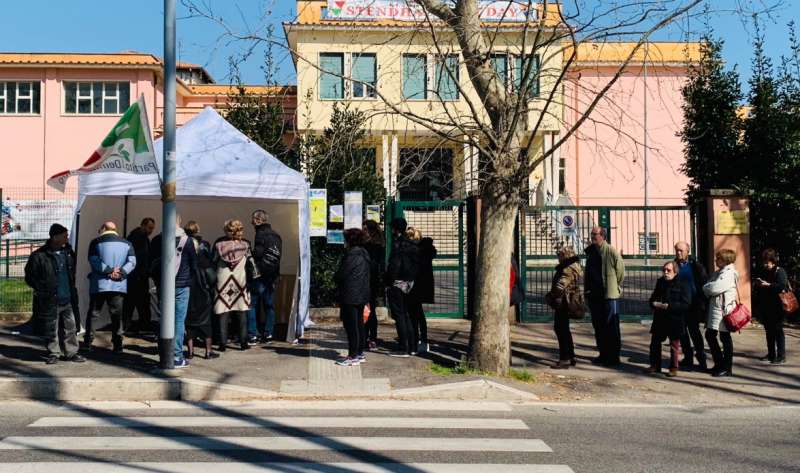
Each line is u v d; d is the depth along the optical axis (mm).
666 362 10875
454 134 9852
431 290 10773
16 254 15414
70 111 31109
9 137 30969
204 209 13969
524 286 13805
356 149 12273
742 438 7031
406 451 6336
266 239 11398
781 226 14000
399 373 9445
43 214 18859
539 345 11906
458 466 5891
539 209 13883
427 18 9156
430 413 7926
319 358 10273
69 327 9555
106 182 11234
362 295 9766
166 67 9148
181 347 9469
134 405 8195
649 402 8695
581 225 13898
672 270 9922
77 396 8469
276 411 7934
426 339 10914
